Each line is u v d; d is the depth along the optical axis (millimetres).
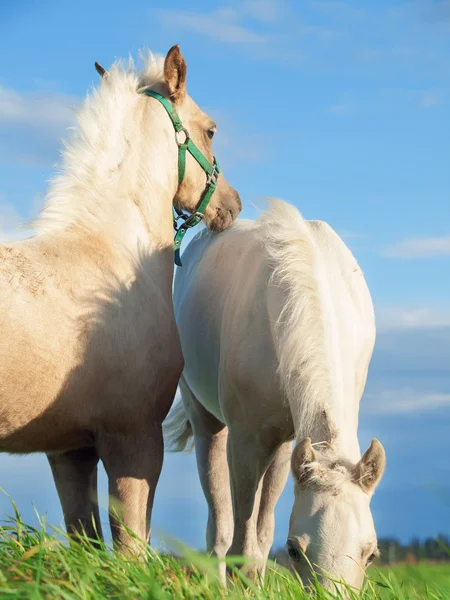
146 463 3723
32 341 3332
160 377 3822
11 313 3299
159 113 4238
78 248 3725
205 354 4922
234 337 4371
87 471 3984
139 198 4086
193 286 5199
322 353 3547
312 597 2693
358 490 2957
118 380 3635
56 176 3924
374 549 2865
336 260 4195
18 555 2842
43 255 3592
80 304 3545
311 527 2861
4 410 3320
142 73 4371
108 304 3646
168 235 4266
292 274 3836
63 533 2848
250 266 4539
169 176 4273
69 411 3525
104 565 2693
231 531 5242
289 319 3697
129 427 3686
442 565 2740
